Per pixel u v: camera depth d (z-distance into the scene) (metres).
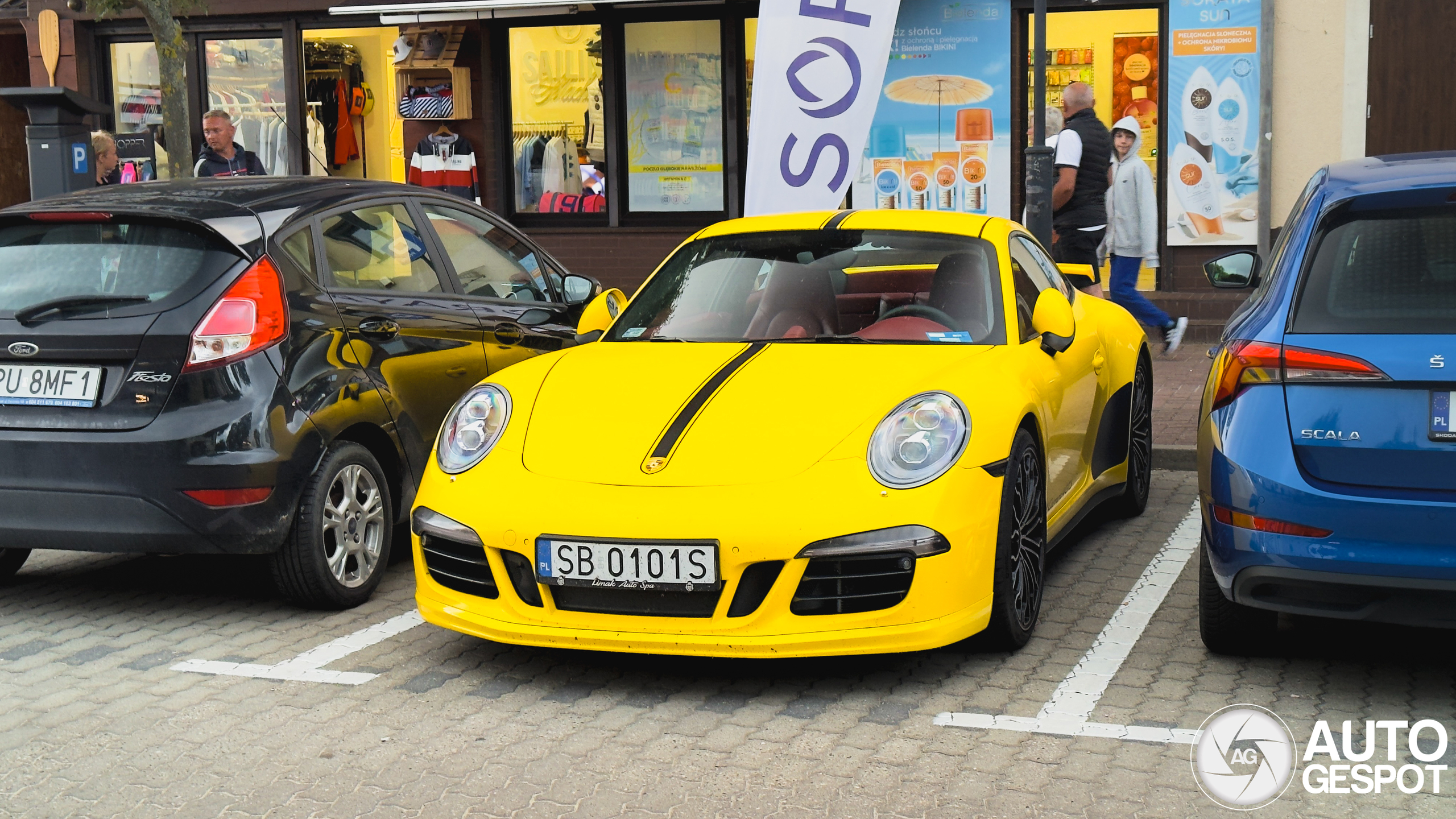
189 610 5.19
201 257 4.88
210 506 4.71
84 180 9.55
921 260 5.10
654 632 3.95
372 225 5.60
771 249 5.31
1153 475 7.50
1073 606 4.98
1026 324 5.00
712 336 4.98
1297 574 3.74
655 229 12.82
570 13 12.43
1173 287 11.38
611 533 3.92
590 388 4.50
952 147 11.82
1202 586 4.20
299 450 4.88
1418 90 10.81
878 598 3.93
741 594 3.91
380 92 13.68
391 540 5.39
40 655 4.66
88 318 4.80
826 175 9.42
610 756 3.66
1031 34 11.60
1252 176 11.08
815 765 3.56
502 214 13.29
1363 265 3.86
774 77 9.40
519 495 4.08
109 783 3.55
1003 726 3.81
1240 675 4.20
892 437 4.04
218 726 3.95
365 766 3.63
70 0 13.80
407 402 5.45
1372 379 3.66
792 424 4.11
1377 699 3.98
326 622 5.00
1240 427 3.84
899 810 3.28
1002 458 4.18
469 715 3.99
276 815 3.34
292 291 5.00
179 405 4.72
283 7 13.53
